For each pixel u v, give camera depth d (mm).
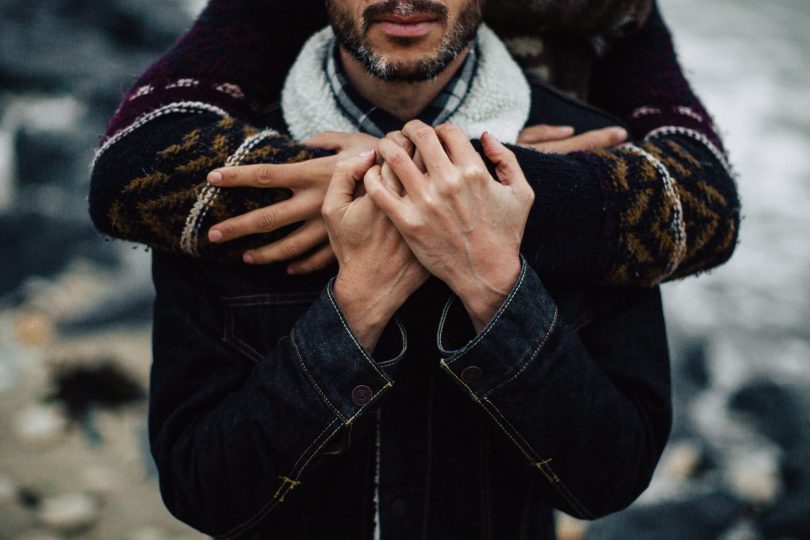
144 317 3889
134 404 3326
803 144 6801
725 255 1288
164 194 1166
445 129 1101
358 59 1162
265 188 1163
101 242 4352
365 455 1225
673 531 2674
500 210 1076
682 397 3379
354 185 1119
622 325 1260
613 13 1370
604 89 1521
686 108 1385
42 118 5234
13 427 3146
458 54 1171
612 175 1169
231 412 1152
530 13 1358
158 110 1229
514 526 1266
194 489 1186
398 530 1221
